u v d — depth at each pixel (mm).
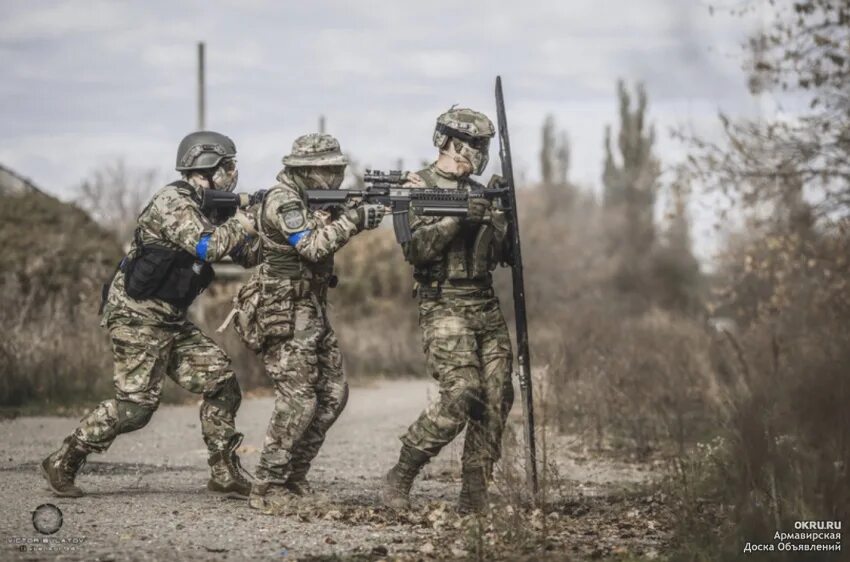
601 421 16734
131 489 11891
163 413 20766
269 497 10719
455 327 10672
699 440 14742
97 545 8922
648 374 19484
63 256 30750
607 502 11781
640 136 61938
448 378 10656
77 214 35344
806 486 9578
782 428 10461
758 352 17516
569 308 44875
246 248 10695
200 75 40031
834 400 10297
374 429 19328
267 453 10711
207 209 10906
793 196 19328
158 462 14820
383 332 35812
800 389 10648
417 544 9367
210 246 10562
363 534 9719
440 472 14445
